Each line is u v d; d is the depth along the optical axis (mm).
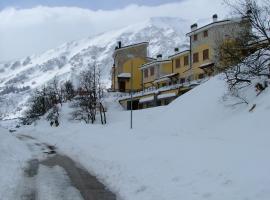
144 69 84500
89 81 76125
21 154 26094
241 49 32969
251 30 32812
